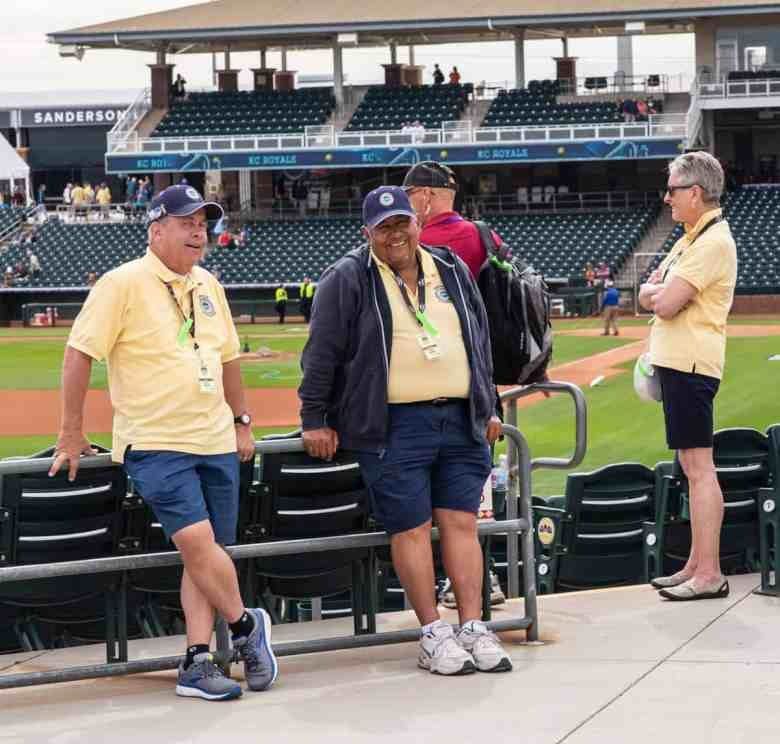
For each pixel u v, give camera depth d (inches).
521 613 258.5
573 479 298.5
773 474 280.5
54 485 225.1
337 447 227.8
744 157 1873.8
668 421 262.8
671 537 295.0
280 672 227.1
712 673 213.9
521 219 1849.2
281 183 1995.6
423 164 242.1
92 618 251.9
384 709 201.5
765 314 1637.6
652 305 259.6
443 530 228.8
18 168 2208.4
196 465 211.9
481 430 224.7
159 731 194.4
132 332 209.8
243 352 1296.8
